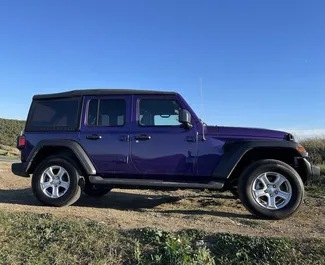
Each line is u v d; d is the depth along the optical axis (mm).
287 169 5496
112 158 6156
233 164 5664
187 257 3607
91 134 6273
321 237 4242
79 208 6094
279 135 5855
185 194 8281
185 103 6090
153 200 7480
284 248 3857
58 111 6590
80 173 6316
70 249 4023
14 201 6977
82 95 6496
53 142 6348
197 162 5883
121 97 6324
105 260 3805
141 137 6082
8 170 12195
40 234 4355
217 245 3992
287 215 5426
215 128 5969
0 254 3949
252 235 4266
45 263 3814
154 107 6195
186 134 5957
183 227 4707
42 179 6324
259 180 5562
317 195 8008
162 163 6000
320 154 13016
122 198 7691
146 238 4137
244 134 5859
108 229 4414
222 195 8109
